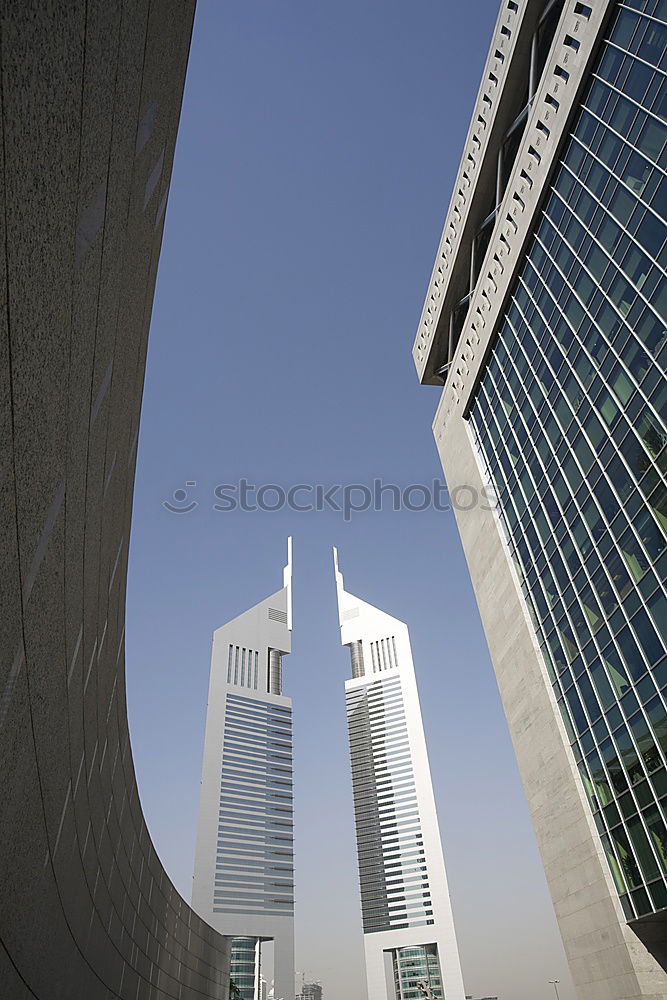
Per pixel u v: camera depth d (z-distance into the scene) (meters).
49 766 9.96
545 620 39.06
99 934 19.16
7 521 5.69
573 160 36.66
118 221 8.77
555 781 37.03
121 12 6.98
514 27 43.16
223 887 167.12
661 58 28.88
